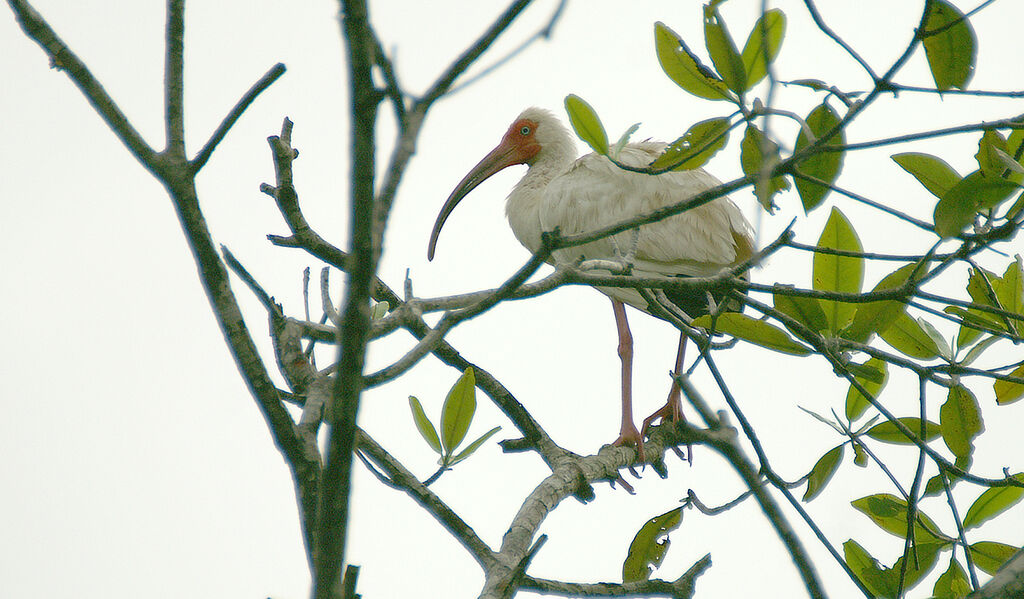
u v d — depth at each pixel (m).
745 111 5.81
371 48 3.47
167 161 4.79
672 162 6.02
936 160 6.40
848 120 5.34
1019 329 7.29
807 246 6.31
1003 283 7.66
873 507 7.78
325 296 6.57
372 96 3.47
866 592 6.89
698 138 5.96
